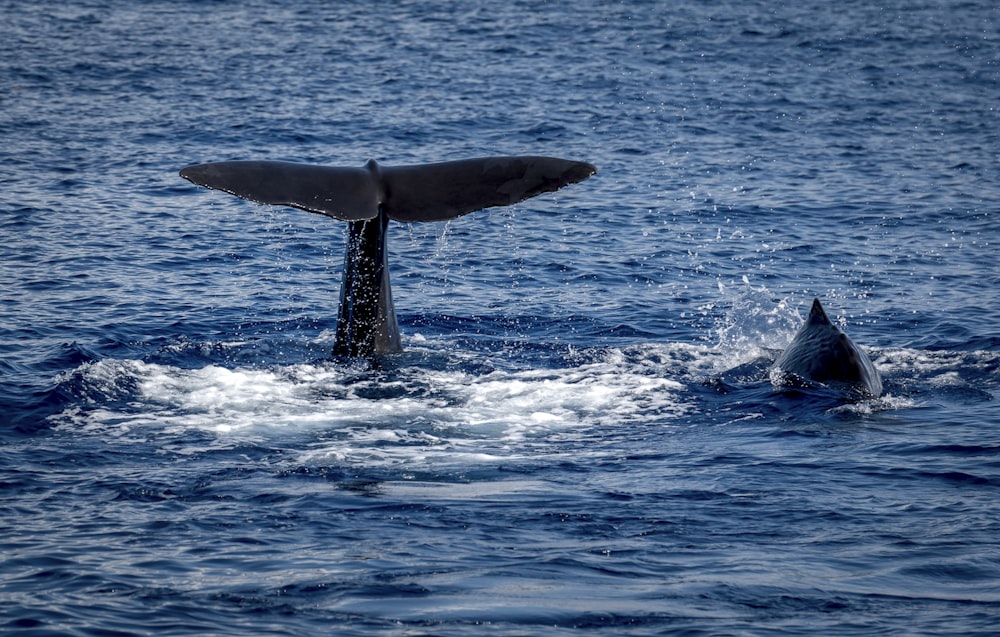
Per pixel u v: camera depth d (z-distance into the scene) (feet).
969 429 168.86
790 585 113.80
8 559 118.83
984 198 364.99
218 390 183.11
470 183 182.19
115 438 162.20
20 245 286.46
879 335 231.91
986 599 110.63
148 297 246.68
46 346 209.87
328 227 317.01
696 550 123.65
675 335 229.86
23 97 503.20
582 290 263.08
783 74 618.44
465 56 639.76
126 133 438.40
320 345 210.59
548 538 126.82
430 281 268.21
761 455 157.79
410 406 177.68
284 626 103.09
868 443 162.71
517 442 163.73
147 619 104.17
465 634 101.91
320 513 133.80
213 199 344.08
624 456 157.89
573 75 594.65
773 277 279.08
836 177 394.52
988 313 246.68
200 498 138.82
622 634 102.53
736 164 413.18
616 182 380.99
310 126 457.27
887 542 125.70
